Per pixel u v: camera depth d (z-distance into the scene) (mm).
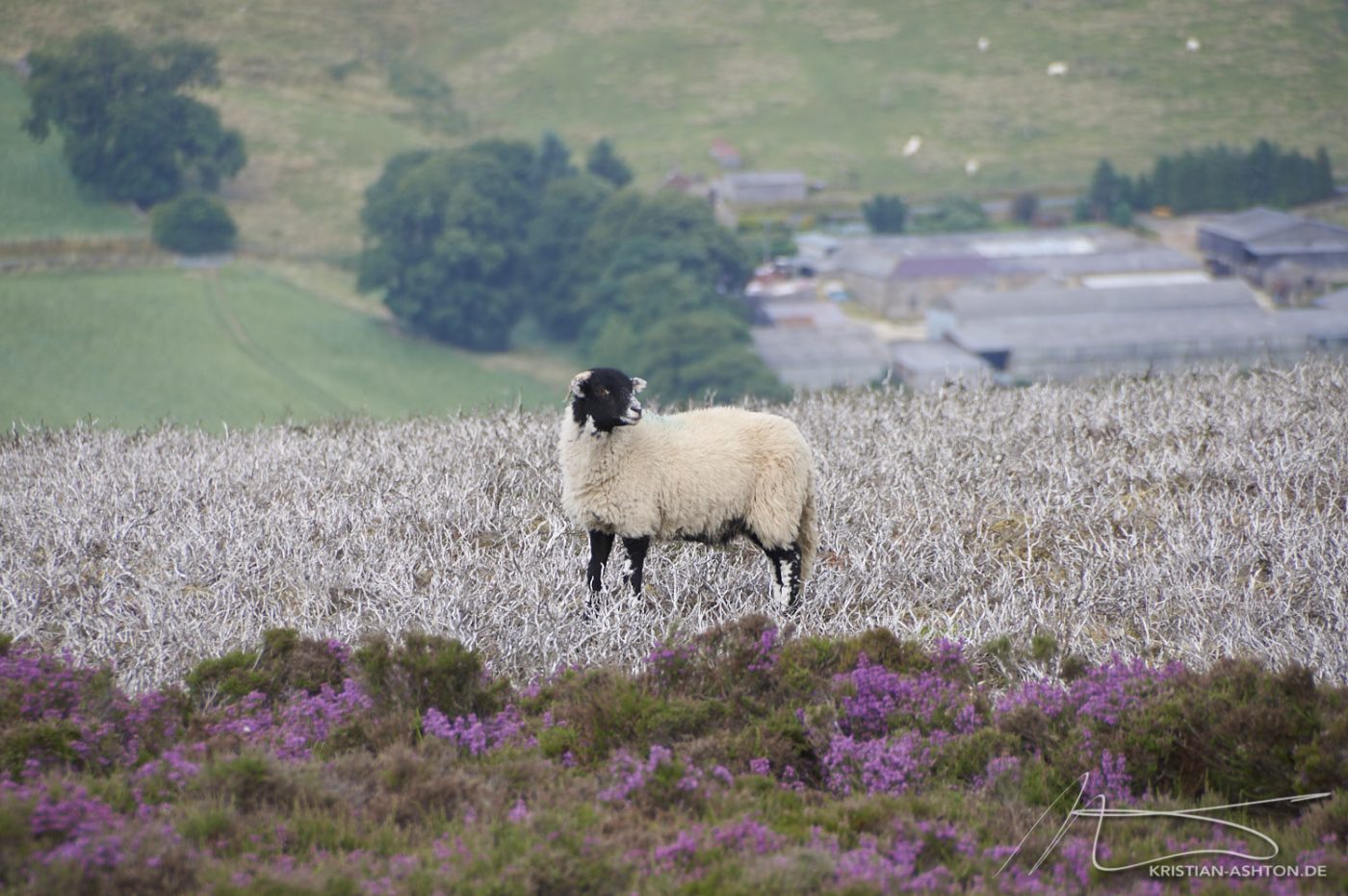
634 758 13867
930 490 24625
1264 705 14312
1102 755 13969
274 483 26641
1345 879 11383
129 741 14742
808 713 14859
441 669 15523
